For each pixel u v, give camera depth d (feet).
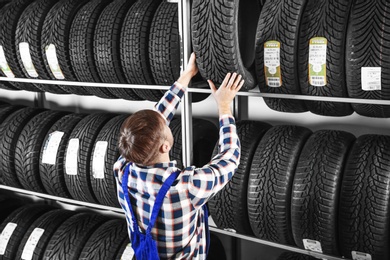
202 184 6.21
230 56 7.32
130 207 6.53
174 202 6.23
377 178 7.50
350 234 7.69
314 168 7.93
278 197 8.15
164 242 6.55
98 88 10.47
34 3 10.89
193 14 7.38
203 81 8.79
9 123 11.76
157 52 9.10
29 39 10.48
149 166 6.34
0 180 12.13
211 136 10.33
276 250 10.91
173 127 10.13
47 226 11.41
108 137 10.37
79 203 10.97
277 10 7.64
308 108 8.59
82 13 9.98
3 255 11.55
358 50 7.10
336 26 7.23
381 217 7.41
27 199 14.42
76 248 10.75
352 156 7.88
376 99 7.28
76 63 10.02
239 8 8.54
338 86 7.47
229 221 8.84
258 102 10.59
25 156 11.18
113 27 9.53
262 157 8.42
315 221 7.88
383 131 9.38
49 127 11.47
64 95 13.23
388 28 6.87
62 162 10.89
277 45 7.59
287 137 8.52
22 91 13.94
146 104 12.01
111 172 10.13
